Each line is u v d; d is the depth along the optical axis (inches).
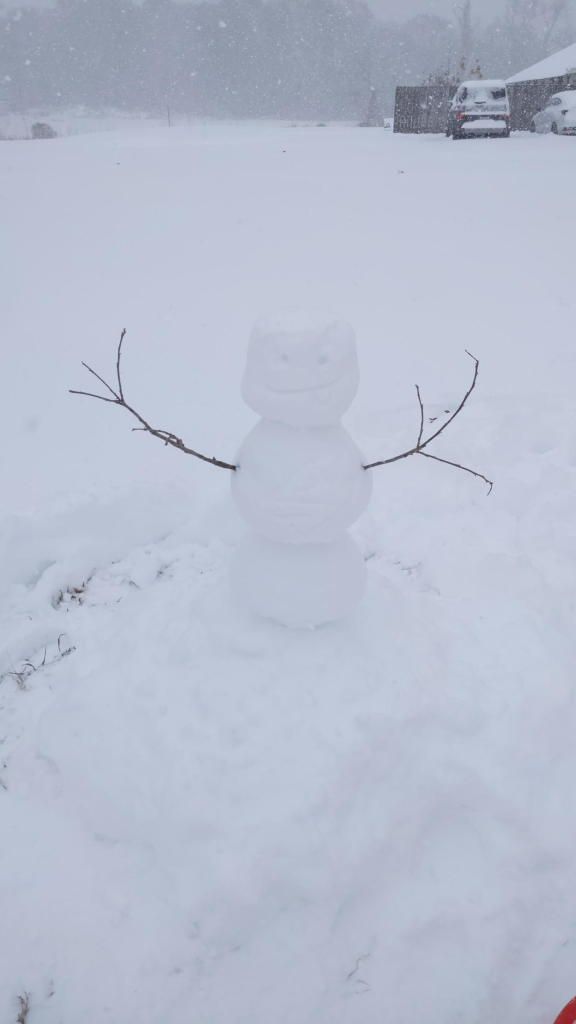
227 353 266.1
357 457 99.6
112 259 371.2
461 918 99.8
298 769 99.8
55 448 207.6
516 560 155.2
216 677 109.5
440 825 108.8
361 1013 93.7
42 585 158.2
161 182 573.0
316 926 97.2
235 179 582.6
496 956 98.4
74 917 99.3
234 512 177.6
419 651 118.3
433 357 260.1
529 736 113.2
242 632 111.7
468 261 359.3
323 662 108.6
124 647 126.0
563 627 141.4
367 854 98.7
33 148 922.1
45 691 133.6
